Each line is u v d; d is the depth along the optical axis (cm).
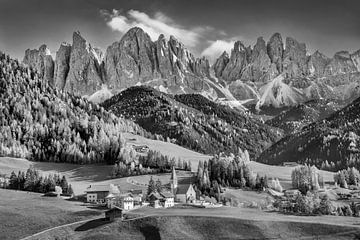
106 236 16600
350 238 16362
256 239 16512
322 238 16488
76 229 17325
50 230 17112
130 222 17488
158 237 16612
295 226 17425
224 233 16862
